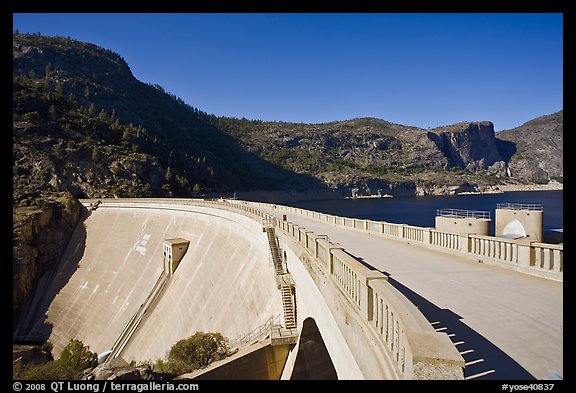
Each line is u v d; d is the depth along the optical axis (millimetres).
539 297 10336
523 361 6535
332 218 36219
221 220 49000
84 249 69438
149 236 61406
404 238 23188
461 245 17516
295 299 20594
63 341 50688
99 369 22016
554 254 12508
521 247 13820
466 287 11609
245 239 39219
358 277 8055
